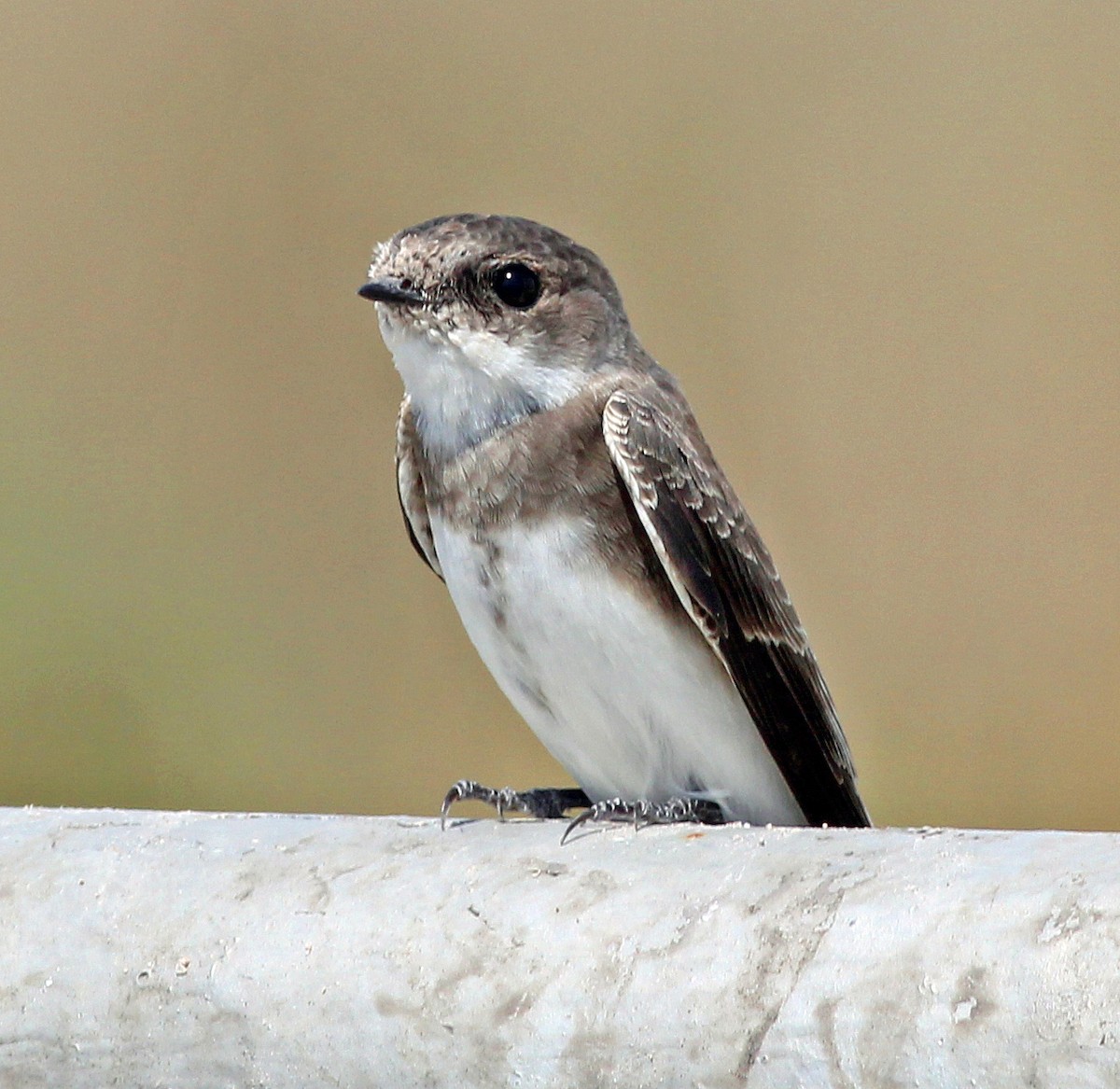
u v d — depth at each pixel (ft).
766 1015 11.37
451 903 11.43
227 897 11.44
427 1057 11.41
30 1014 11.44
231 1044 11.43
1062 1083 11.34
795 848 11.41
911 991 11.35
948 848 11.39
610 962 11.39
